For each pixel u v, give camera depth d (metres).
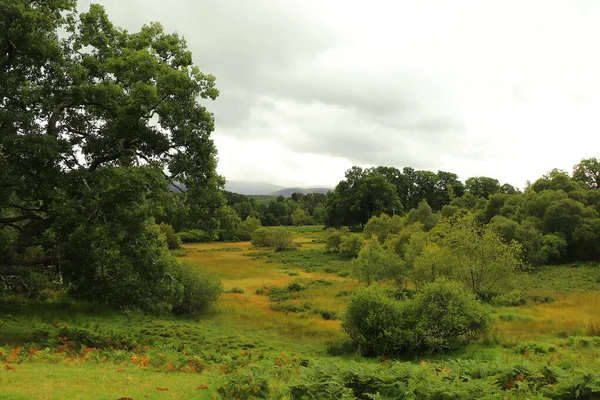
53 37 14.70
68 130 15.90
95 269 15.37
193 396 7.81
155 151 15.88
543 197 57.94
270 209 153.00
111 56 15.09
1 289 14.98
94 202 12.62
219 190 16.98
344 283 38.28
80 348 13.32
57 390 7.25
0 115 12.30
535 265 48.19
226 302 29.06
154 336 18.27
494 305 26.16
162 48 15.26
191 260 58.19
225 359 13.46
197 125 15.73
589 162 77.38
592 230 49.78
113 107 14.45
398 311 17.11
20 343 13.40
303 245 83.38
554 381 8.88
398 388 7.54
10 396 6.56
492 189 115.62
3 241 15.84
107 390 7.69
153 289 15.26
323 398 7.14
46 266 15.84
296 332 20.78
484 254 26.83
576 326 19.17
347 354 16.84
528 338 17.61
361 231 107.06
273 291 34.47
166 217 15.72
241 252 71.25
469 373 9.91
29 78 14.48
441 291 17.33
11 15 12.09
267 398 7.70
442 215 76.50
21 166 12.87
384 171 131.25
